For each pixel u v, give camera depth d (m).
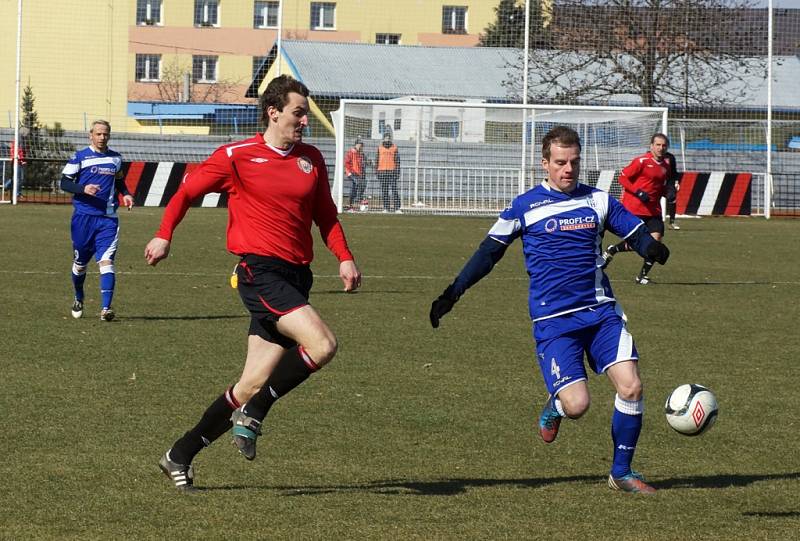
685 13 81.75
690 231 62.56
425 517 12.48
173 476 13.32
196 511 12.54
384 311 29.58
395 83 87.88
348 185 72.06
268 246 13.35
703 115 83.50
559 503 13.17
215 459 14.97
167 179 72.94
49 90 89.00
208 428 13.29
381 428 16.83
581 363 14.04
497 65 88.56
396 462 14.95
